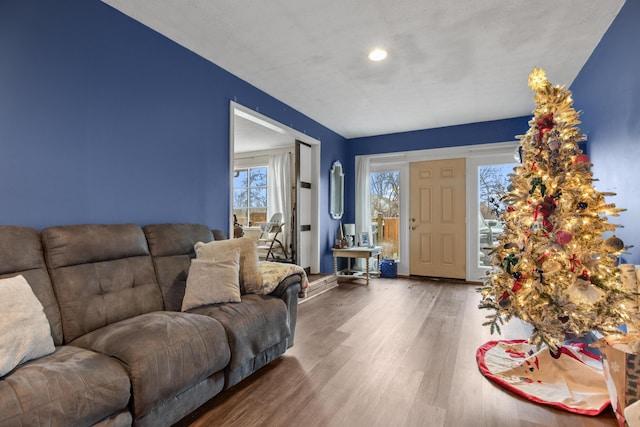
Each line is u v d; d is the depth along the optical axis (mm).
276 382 2037
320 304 3799
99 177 2160
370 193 5820
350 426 1614
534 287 1956
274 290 2416
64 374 1221
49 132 1911
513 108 4273
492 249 2355
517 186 2225
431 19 2354
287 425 1626
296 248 4723
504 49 2770
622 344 1576
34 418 1068
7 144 1743
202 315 1916
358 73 3246
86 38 2090
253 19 2369
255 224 6938
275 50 2814
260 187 6906
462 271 5059
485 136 4852
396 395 1889
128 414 1360
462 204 5055
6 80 1738
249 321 2010
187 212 2791
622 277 1770
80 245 1827
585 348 2439
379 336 2799
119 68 2277
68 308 1684
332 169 5387
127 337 1526
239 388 1971
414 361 2320
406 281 5105
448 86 3561
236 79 3318
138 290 2029
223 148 3154
